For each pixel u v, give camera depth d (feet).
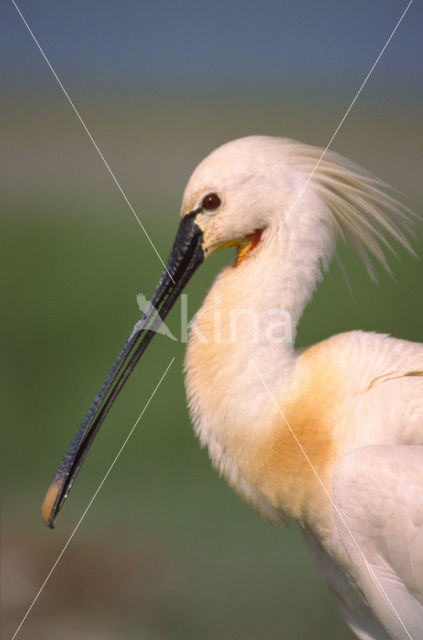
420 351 23.34
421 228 87.71
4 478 46.19
